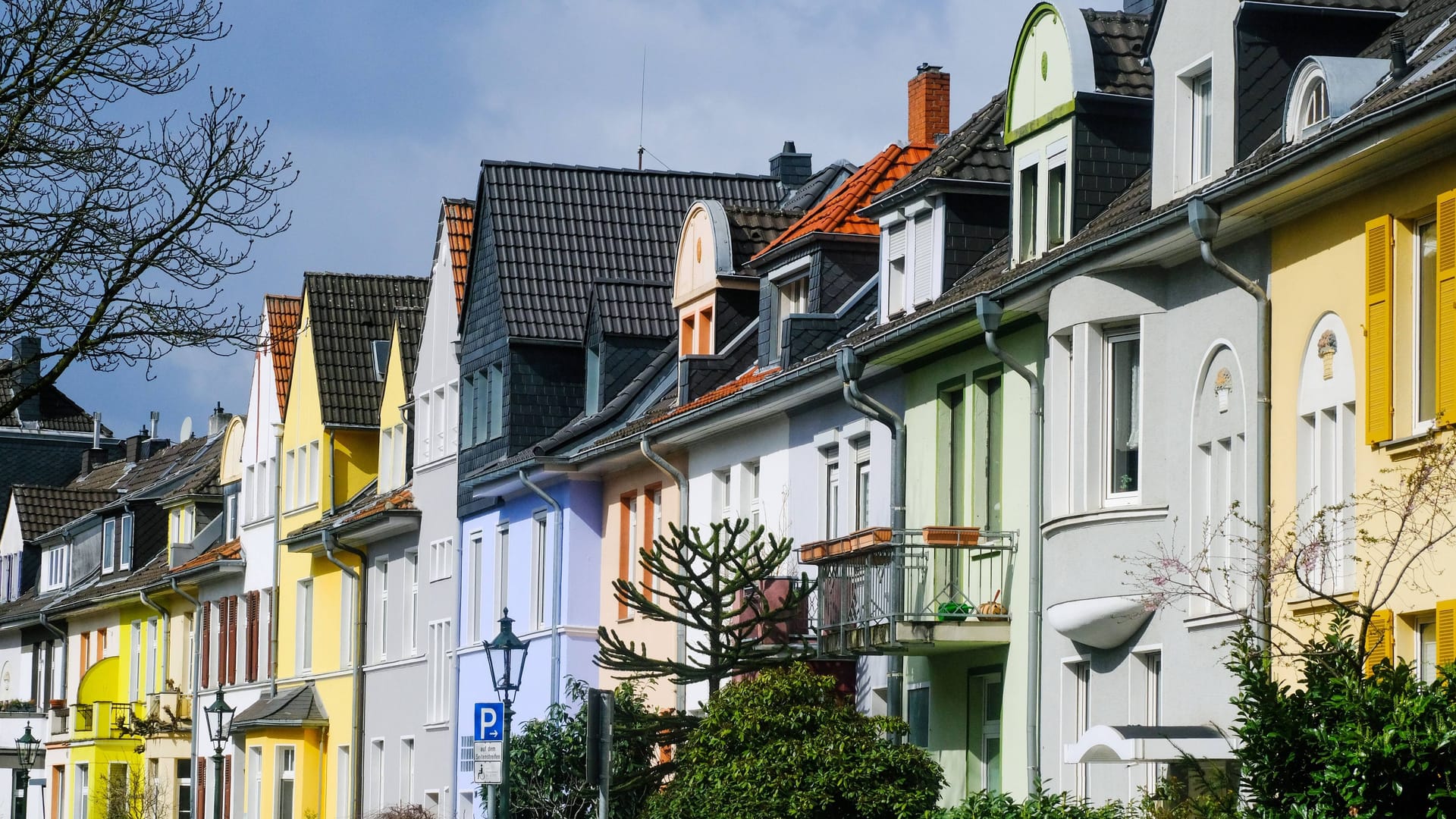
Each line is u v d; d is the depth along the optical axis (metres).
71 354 19.97
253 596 64.19
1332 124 21.48
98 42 20.48
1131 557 24.70
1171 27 25.94
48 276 20.09
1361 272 21.09
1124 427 25.48
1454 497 19.14
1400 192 20.45
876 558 29.70
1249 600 22.44
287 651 61.22
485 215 49.31
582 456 42.28
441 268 53.03
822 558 30.98
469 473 49.28
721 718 28.48
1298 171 20.70
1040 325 27.92
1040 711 27.36
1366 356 20.73
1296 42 24.75
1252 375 23.00
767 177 51.09
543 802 37.28
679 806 28.53
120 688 76.25
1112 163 28.64
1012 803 22.73
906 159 38.59
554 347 47.28
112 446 106.12
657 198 49.91
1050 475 26.06
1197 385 24.06
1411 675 15.51
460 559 49.94
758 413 35.97
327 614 58.31
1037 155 29.55
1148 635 24.66
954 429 30.67
